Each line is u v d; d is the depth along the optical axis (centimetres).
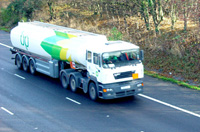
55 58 2230
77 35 2158
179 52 2472
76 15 4066
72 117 1678
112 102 1891
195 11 2536
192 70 2294
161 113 1691
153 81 2238
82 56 1969
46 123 1611
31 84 2289
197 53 2416
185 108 1748
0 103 1919
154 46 2705
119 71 1819
